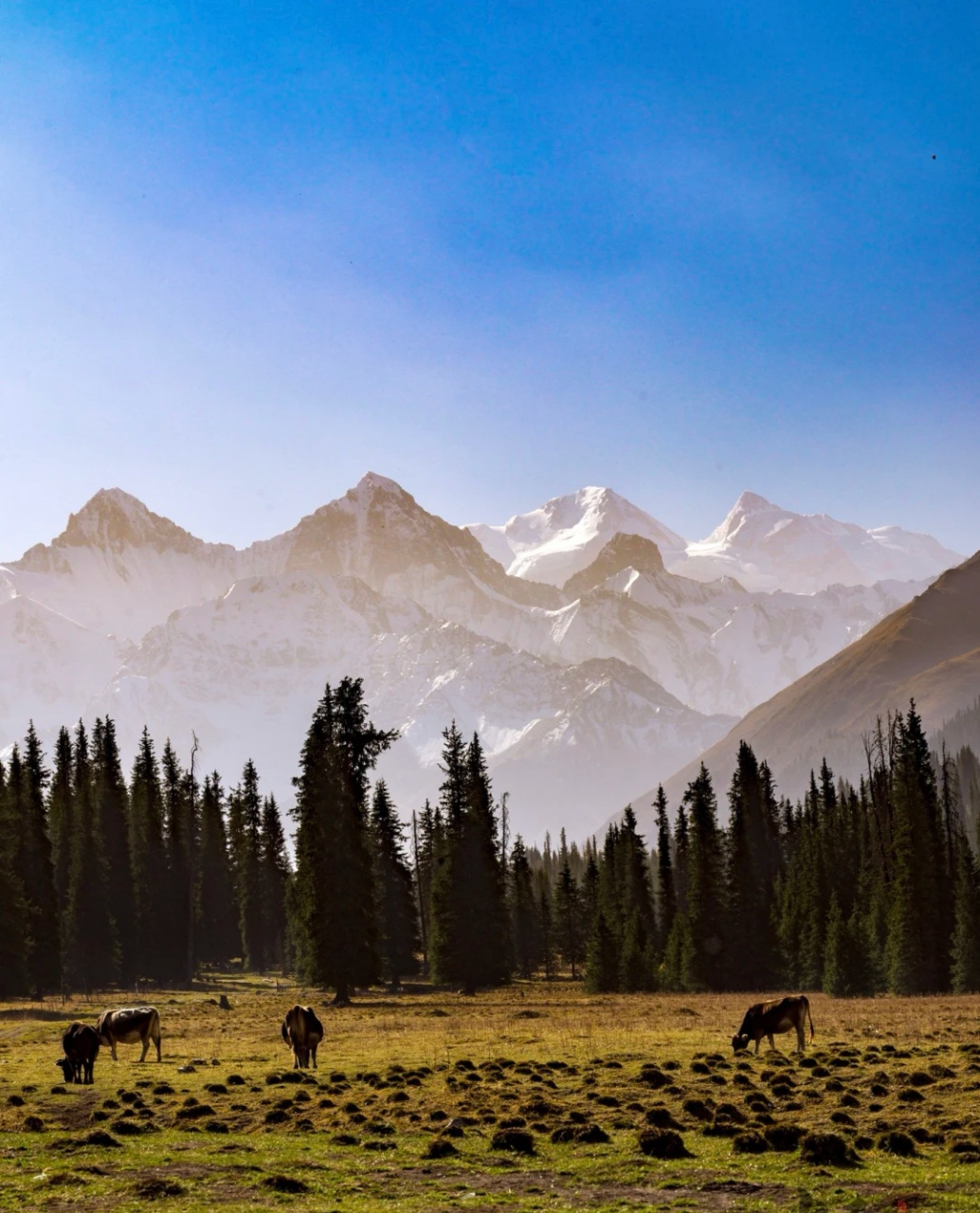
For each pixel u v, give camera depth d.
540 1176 23.95
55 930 99.19
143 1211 21.11
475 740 102.69
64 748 126.69
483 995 94.75
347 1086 35.25
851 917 102.25
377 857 116.31
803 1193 21.69
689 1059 39.28
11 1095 33.00
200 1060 41.72
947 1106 29.20
